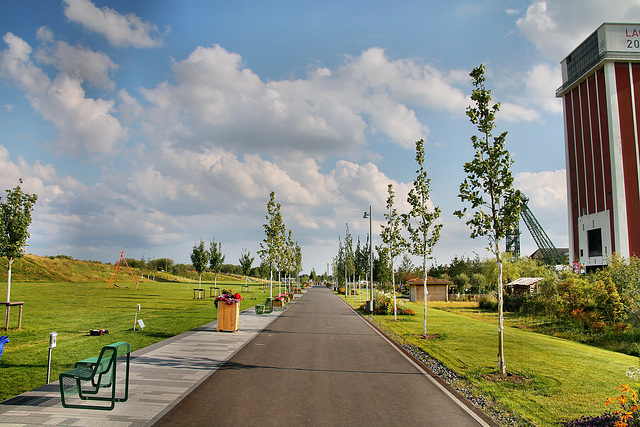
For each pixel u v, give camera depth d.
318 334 16.56
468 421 6.49
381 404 7.26
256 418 6.36
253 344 13.48
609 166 52.03
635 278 20.61
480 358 11.99
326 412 6.74
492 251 10.78
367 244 50.12
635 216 49.88
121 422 6.04
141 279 79.19
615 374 10.17
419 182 18.44
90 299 31.89
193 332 15.80
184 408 6.77
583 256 56.31
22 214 14.85
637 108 52.00
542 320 24.84
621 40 52.38
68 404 6.75
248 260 59.00
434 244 17.77
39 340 13.04
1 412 6.37
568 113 61.31
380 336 16.39
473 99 11.47
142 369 9.54
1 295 32.19
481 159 11.05
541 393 8.40
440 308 35.94
